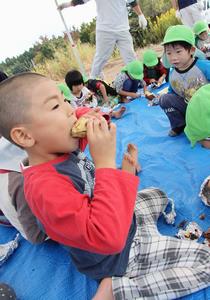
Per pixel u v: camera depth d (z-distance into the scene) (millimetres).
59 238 1054
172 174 1972
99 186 966
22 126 945
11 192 1478
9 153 1461
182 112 2287
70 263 1541
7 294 1372
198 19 4020
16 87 933
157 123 2727
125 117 3041
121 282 1185
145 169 2105
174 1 4098
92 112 1110
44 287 1473
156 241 1315
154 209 1566
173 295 1180
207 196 1611
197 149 2125
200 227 1503
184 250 1281
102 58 4238
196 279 1198
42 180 972
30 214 1519
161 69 3723
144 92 3467
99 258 1180
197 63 2178
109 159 997
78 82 3354
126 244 1253
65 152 1025
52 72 6227
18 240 1806
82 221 923
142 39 6355
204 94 1185
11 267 1652
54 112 938
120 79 3512
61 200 936
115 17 3936
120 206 952
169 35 2164
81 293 1380
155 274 1233
